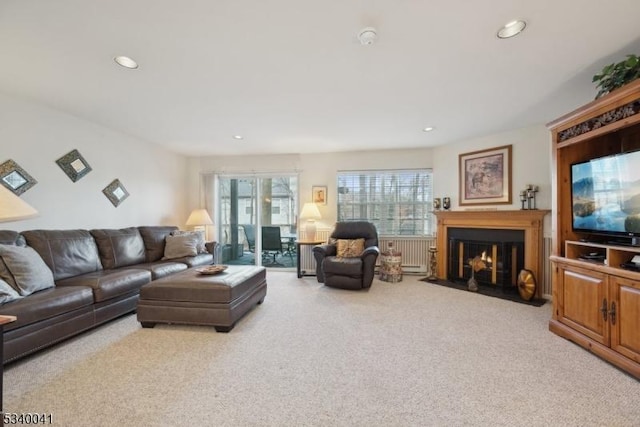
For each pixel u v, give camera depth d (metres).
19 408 1.51
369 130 3.85
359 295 3.66
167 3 1.49
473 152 4.25
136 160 4.23
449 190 4.59
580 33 1.76
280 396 1.63
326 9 1.54
